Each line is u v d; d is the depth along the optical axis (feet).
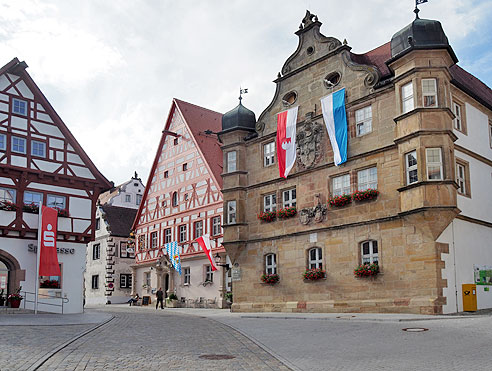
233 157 109.60
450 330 53.36
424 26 79.20
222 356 40.88
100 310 115.75
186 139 146.00
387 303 79.77
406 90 80.59
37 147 105.09
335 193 90.89
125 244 178.81
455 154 83.10
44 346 45.39
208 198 135.03
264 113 106.01
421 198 75.61
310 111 96.37
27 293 98.84
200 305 131.64
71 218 107.14
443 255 76.28
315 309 89.97
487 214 88.84
